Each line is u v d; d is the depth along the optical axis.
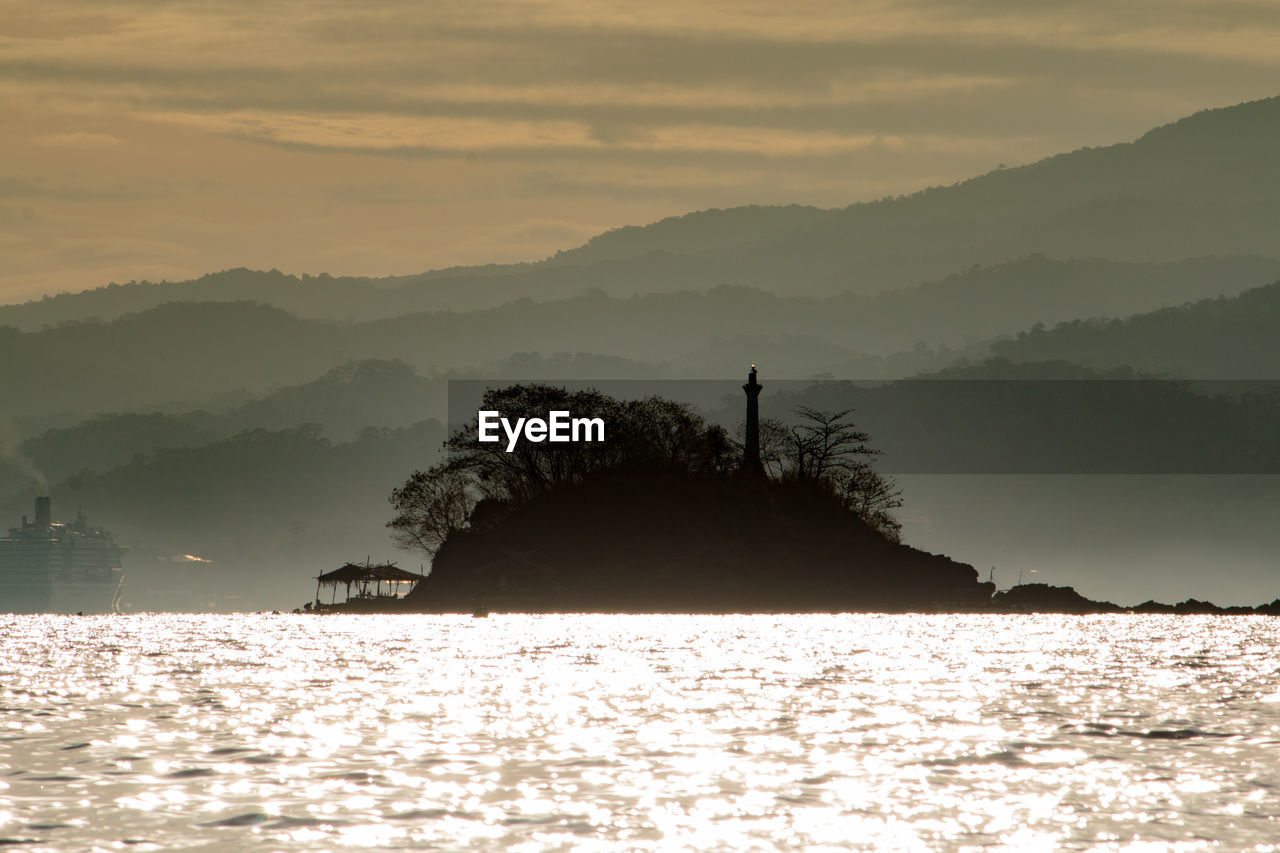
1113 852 137.62
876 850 138.25
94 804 158.25
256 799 160.88
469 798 161.75
